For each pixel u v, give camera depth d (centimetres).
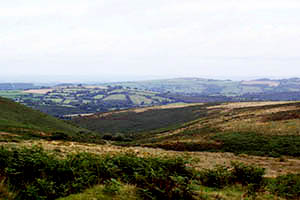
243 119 5925
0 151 741
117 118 13838
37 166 698
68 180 680
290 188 933
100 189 626
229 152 3148
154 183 676
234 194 801
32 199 566
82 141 4569
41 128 5172
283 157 2617
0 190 555
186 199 659
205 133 5159
